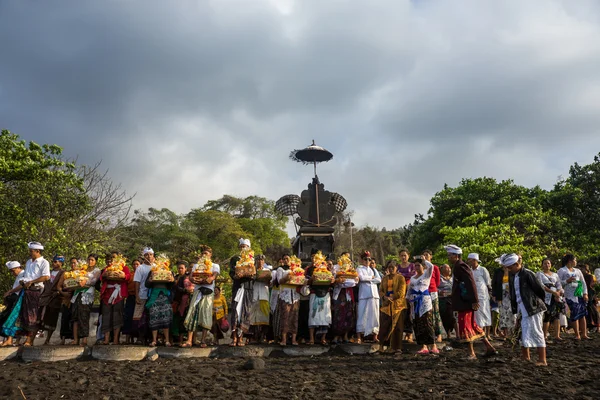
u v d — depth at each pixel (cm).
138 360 751
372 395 511
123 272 855
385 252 4588
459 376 598
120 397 514
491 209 2648
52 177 1503
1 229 1370
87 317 865
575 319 1004
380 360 749
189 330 816
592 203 2553
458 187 2980
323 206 1603
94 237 1534
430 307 805
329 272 894
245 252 862
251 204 5116
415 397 501
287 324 862
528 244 2333
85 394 527
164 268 828
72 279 859
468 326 726
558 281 959
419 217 3503
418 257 825
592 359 721
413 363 709
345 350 853
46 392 536
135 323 866
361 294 915
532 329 662
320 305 890
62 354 762
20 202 1429
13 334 836
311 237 1523
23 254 1333
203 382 579
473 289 714
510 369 630
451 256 755
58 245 1342
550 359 720
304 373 634
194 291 837
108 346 775
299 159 1661
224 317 919
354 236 4519
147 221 4128
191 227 4353
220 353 809
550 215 2506
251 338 927
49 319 869
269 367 686
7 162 1536
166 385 565
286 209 1605
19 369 668
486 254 2016
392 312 822
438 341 900
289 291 877
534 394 502
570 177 2750
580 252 2292
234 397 505
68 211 1497
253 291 884
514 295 684
